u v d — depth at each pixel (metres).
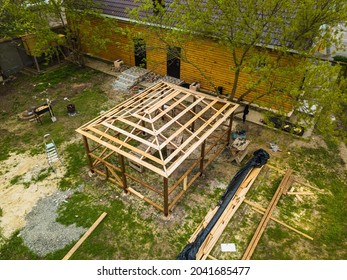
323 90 10.70
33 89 20.03
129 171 13.71
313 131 16.14
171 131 15.91
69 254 10.34
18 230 11.16
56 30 23.06
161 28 15.12
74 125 16.66
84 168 13.90
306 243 10.72
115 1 21.05
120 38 21.83
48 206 12.07
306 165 14.01
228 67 17.70
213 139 15.55
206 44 17.66
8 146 15.24
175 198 11.87
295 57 13.25
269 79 13.59
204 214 11.72
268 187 12.92
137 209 11.95
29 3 18.59
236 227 11.28
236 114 17.14
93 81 21.12
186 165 13.98
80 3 20.05
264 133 15.96
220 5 11.77
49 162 13.77
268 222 11.43
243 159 14.32
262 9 11.89
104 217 11.61
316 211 11.88
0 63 20.84
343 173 13.65
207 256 10.26
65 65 23.20
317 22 11.16
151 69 21.66
